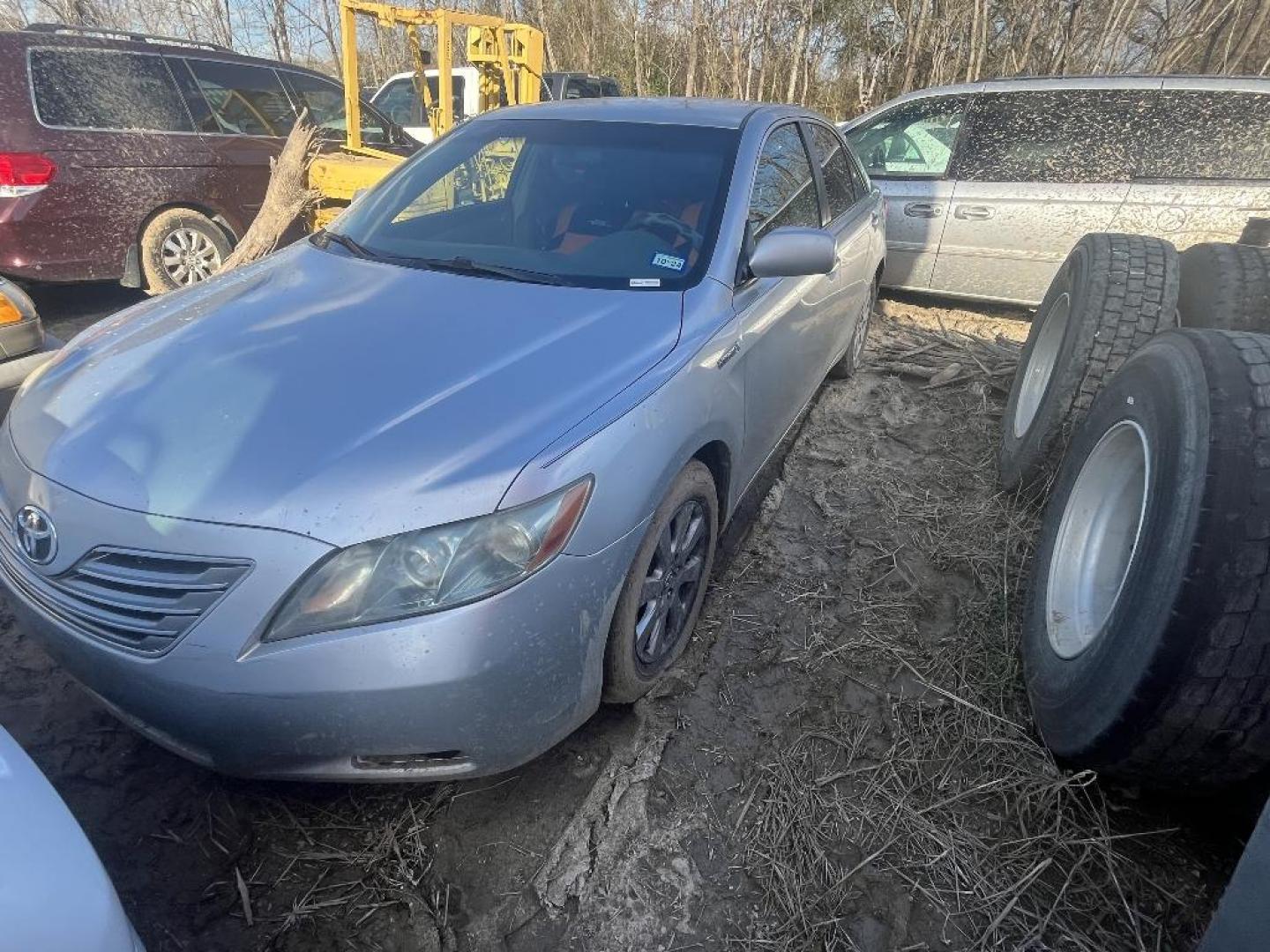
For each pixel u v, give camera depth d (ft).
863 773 7.66
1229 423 6.36
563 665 6.52
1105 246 11.58
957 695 8.53
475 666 5.90
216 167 20.65
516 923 6.35
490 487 5.99
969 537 11.27
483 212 10.07
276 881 6.57
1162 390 7.40
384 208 10.54
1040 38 47.75
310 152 19.61
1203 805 7.27
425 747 6.13
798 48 46.98
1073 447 9.36
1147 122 18.48
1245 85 17.74
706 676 8.75
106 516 5.98
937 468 13.23
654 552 7.57
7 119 17.56
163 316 8.36
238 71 21.77
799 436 14.15
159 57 20.03
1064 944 6.32
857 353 16.34
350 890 6.53
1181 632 6.02
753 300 9.34
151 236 19.85
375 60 57.41
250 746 6.00
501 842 6.93
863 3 48.91
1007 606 9.75
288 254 10.13
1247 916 4.75
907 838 7.07
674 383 7.52
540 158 10.45
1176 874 6.84
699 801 7.33
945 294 21.03
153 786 7.30
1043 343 12.71
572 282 8.76
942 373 16.42
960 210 19.92
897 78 50.57
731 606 9.84
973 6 45.78
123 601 5.93
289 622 5.70
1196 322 10.81
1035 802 7.35
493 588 5.90
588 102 11.72
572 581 6.37
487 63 26.25
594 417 6.72
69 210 18.51
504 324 7.84
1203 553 6.04
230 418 6.50
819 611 9.81
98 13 48.57
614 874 6.70
